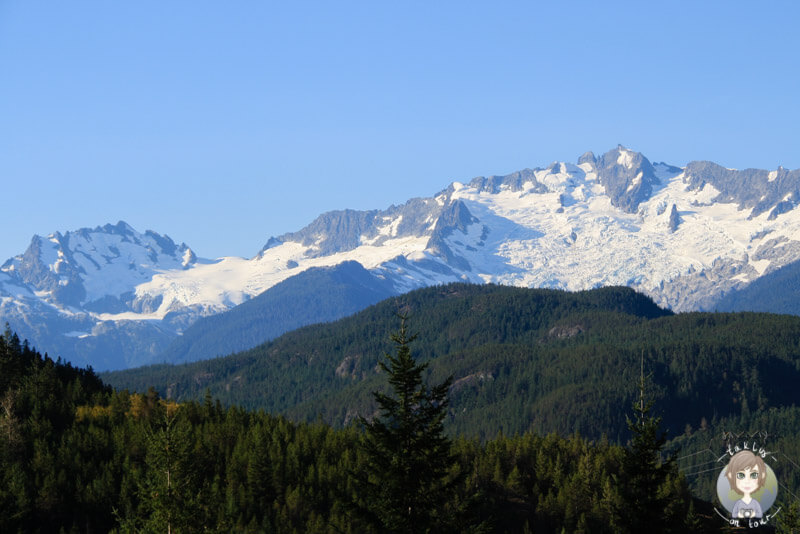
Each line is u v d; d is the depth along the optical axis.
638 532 146.88
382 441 136.25
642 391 153.25
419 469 135.62
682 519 149.50
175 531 158.00
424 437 135.88
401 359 138.38
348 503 137.50
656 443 148.50
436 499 136.88
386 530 135.88
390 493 135.00
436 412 137.75
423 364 139.25
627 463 149.12
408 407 138.00
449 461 137.25
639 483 148.25
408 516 135.38
